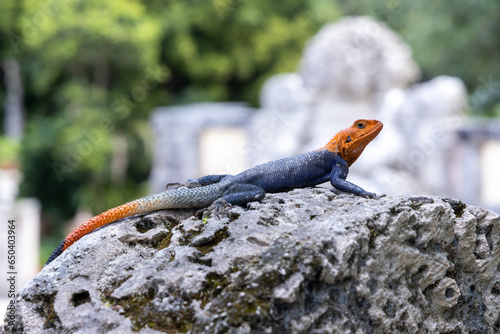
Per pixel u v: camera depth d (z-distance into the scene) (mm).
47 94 24438
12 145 21531
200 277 3613
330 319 3604
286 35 25719
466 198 16016
